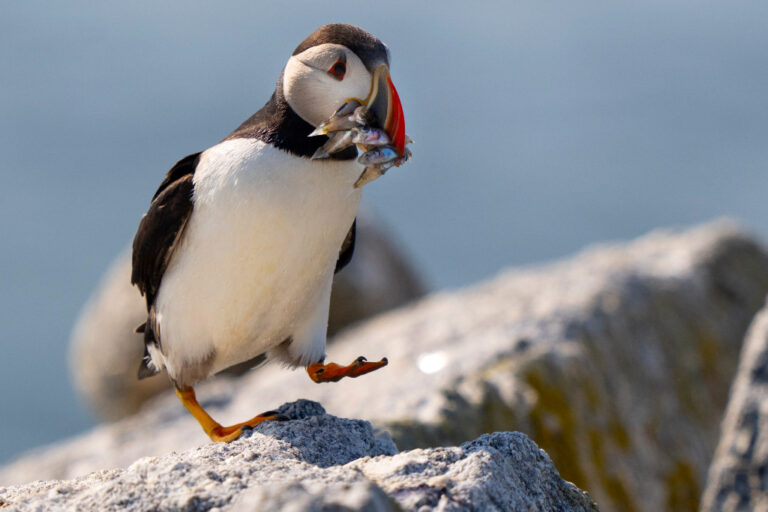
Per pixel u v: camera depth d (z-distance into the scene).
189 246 6.70
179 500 4.70
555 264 15.28
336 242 6.73
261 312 6.73
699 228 15.81
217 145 6.88
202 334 6.84
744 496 7.69
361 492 4.30
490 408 9.66
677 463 10.86
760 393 7.79
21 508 4.92
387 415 9.45
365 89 6.33
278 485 4.37
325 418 6.12
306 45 6.55
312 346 7.09
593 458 9.98
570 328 11.44
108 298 18.09
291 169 6.42
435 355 11.29
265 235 6.43
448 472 5.00
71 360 18.84
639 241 15.81
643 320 12.30
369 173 6.25
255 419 6.53
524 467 5.32
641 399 11.22
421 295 19.80
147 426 12.48
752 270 14.62
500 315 12.21
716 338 12.90
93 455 11.83
